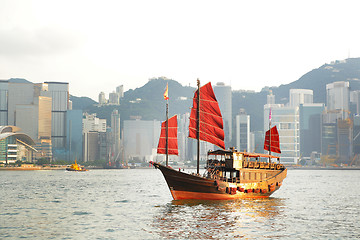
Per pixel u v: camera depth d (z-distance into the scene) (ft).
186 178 251.39
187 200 263.08
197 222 192.65
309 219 208.33
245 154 269.03
